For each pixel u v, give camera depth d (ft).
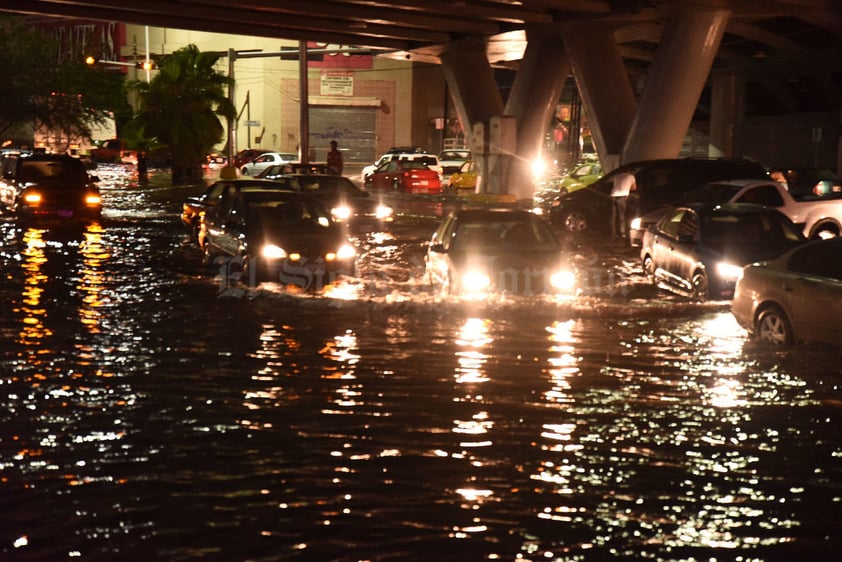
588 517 49.90
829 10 256.73
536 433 64.64
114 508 50.55
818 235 178.91
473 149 339.98
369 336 97.35
